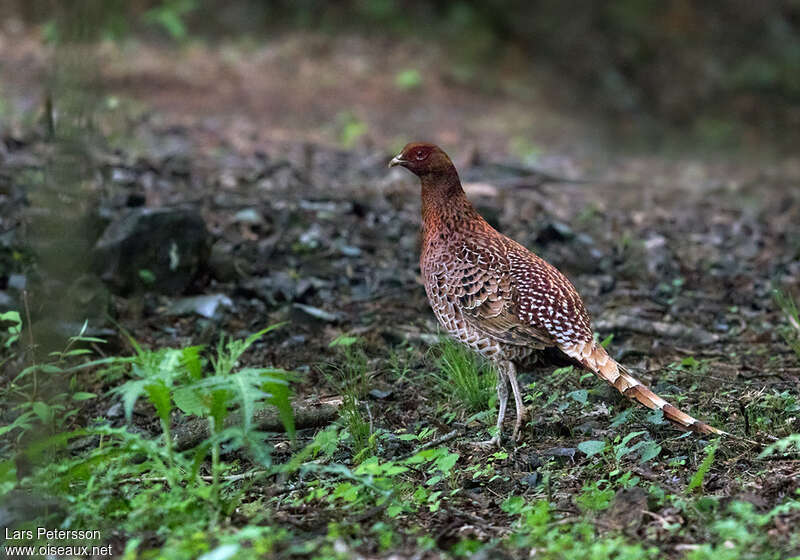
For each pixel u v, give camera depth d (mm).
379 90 27969
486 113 27891
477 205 14883
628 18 36406
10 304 10820
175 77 25859
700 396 9703
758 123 32188
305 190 16578
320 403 9539
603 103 32562
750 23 37781
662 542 6754
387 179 18156
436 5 35062
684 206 18500
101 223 12469
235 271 12797
